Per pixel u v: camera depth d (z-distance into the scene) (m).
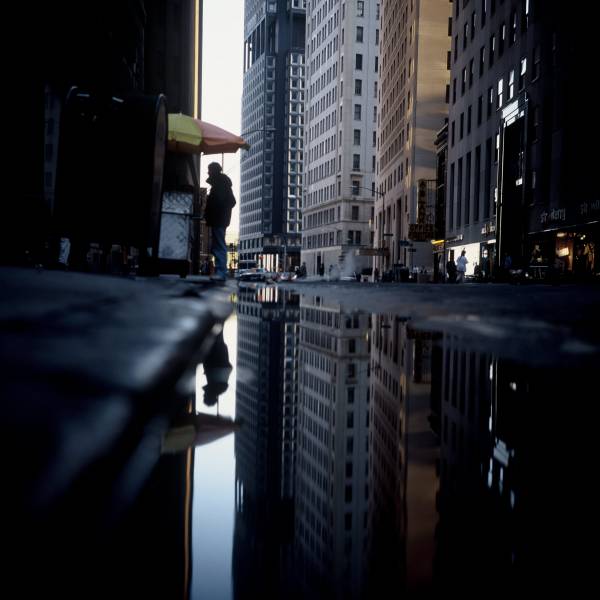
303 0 171.62
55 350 1.57
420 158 65.94
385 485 1.36
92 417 0.99
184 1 33.09
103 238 8.30
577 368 2.66
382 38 92.06
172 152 14.82
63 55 11.70
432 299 9.88
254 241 190.38
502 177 39.34
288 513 1.20
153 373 1.56
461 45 51.78
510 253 38.75
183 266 12.95
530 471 1.39
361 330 5.12
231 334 4.63
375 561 0.97
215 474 1.42
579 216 28.69
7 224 9.42
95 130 8.12
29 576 0.60
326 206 114.12
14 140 9.63
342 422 2.04
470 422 1.94
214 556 1.00
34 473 0.70
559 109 31.30
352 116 105.06
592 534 1.03
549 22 32.72
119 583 0.82
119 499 0.97
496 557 0.95
